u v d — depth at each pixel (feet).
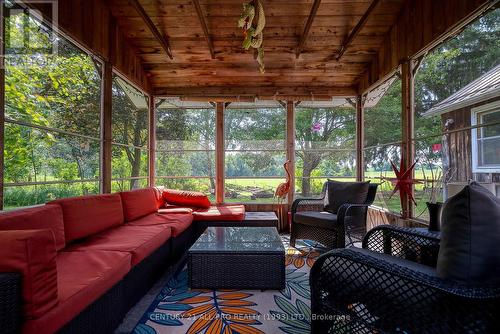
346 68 13.94
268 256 7.32
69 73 8.80
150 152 14.96
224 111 15.38
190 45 12.49
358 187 10.68
